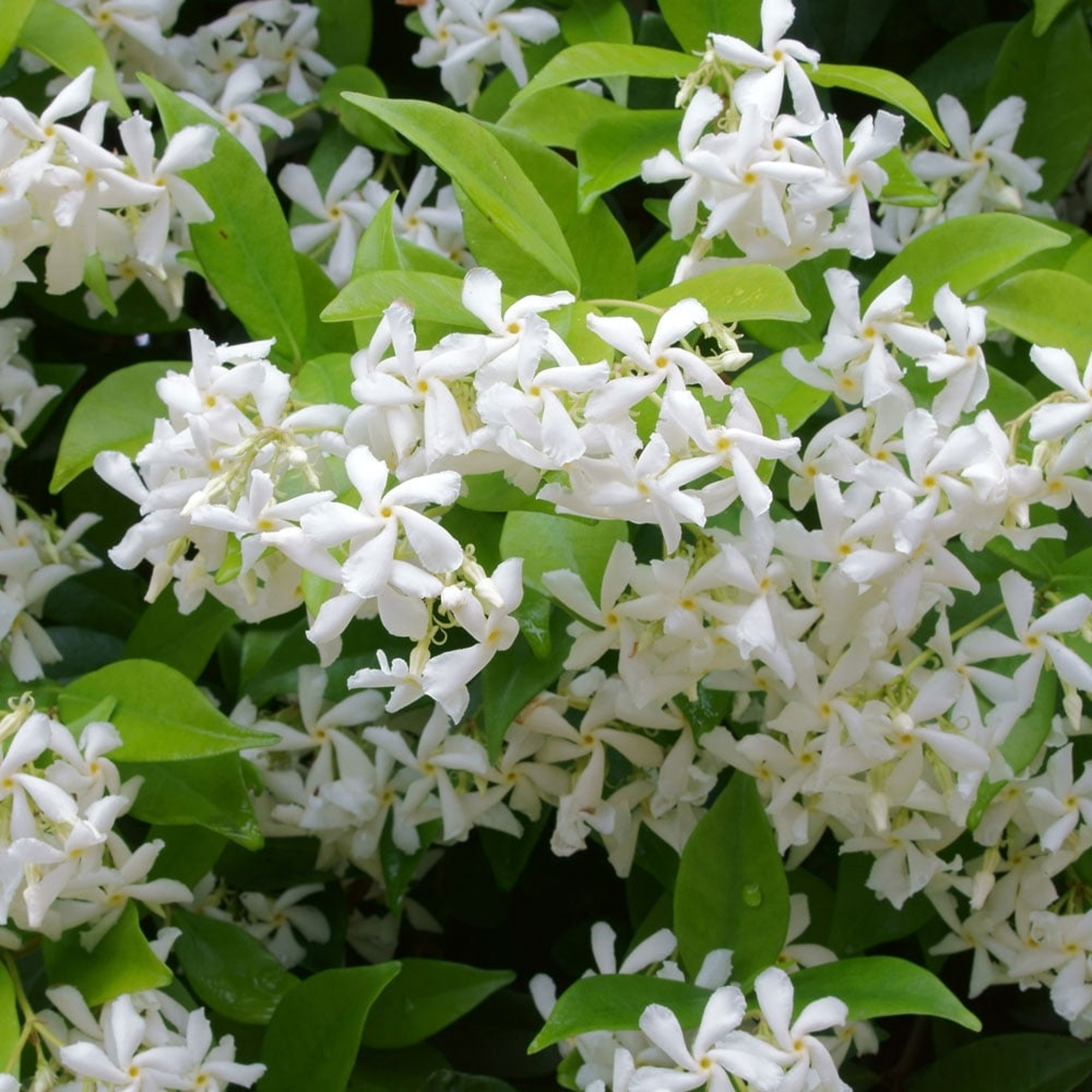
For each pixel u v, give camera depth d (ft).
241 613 2.37
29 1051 2.44
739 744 2.41
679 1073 2.30
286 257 2.43
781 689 2.39
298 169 2.64
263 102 2.70
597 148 2.40
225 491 2.28
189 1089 2.37
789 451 2.23
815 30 2.70
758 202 2.33
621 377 2.24
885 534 2.30
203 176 2.42
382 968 2.41
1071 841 2.44
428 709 2.55
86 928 2.41
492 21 2.60
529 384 2.21
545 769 2.49
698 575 2.32
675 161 2.34
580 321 2.27
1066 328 2.38
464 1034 2.66
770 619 2.31
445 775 2.50
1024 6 2.78
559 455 2.20
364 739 2.55
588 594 2.33
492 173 2.32
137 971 2.36
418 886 2.71
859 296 2.44
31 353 2.71
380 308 2.25
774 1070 2.29
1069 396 2.32
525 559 2.33
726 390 2.23
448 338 2.23
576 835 2.47
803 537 2.32
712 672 2.39
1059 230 2.57
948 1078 2.57
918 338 2.31
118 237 2.42
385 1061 2.55
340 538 2.21
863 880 2.51
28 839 2.31
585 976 2.38
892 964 2.34
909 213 2.60
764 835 2.41
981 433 2.28
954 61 2.69
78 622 2.64
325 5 2.70
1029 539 2.32
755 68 2.36
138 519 2.66
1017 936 2.50
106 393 2.40
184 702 2.38
